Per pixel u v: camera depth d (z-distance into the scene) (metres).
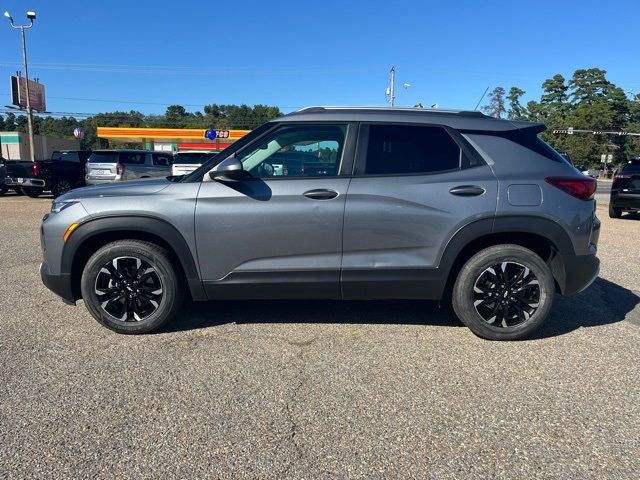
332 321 4.64
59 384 3.39
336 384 3.43
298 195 3.99
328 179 4.04
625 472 2.55
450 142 4.14
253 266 4.08
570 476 2.51
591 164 83.00
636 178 13.22
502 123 4.27
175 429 2.88
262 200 4.00
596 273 4.24
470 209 4.00
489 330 4.18
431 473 2.53
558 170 4.14
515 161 4.12
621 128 84.88
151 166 16.98
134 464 2.57
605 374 3.62
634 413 3.10
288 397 3.25
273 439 2.80
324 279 4.09
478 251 4.17
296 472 2.53
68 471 2.52
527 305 4.18
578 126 83.81
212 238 4.03
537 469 2.57
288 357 3.85
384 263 4.07
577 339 4.28
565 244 4.07
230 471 2.53
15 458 2.61
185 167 16.98
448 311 4.95
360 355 3.90
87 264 4.14
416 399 3.24
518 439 2.82
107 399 3.20
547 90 93.31
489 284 4.16
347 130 4.13
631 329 4.54
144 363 3.73
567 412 3.11
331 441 2.79
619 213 13.94
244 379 3.49
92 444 2.73
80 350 3.95
